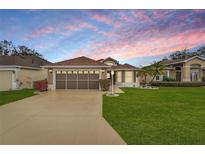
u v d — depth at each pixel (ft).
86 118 23.62
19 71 70.38
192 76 99.91
